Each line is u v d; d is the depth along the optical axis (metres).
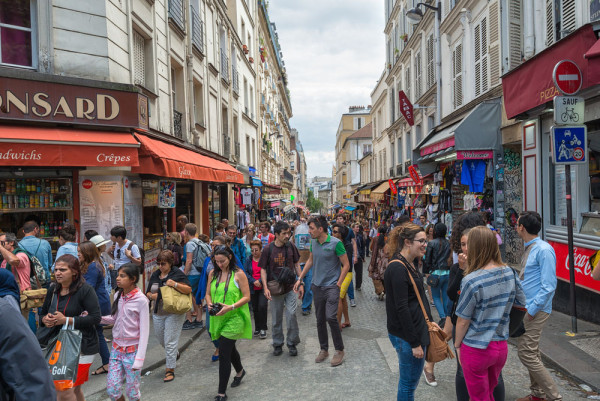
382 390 4.49
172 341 5.22
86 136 7.24
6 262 5.75
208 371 5.49
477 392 2.98
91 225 7.82
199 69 14.27
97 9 7.80
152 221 10.46
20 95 6.83
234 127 20.89
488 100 9.73
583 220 6.78
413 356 3.38
